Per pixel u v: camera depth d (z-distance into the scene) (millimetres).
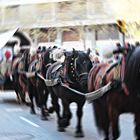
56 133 12227
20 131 12688
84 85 10742
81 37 38312
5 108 18547
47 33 39219
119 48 8742
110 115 8766
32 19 40844
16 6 42594
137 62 8164
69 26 38906
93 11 38344
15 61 19594
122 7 35094
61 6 40188
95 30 37594
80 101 11391
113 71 8758
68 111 11766
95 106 9594
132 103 8359
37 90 15250
